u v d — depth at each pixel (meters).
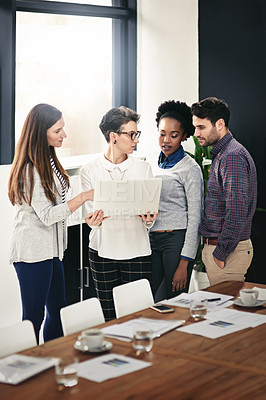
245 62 5.46
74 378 2.34
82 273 5.15
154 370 2.49
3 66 5.09
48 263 4.01
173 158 4.40
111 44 6.04
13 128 5.23
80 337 2.76
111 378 2.41
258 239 5.47
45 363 2.51
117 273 4.25
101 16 5.86
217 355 2.66
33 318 4.01
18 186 3.88
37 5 5.32
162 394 2.28
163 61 5.95
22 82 5.38
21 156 3.90
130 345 2.79
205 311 3.17
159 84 6.01
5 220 4.70
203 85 5.74
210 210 4.17
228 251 4.04
